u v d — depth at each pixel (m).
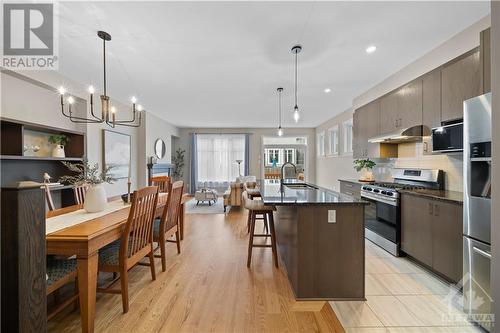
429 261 2.43
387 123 3.47
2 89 2.95
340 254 2.08
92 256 1.60
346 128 5.89
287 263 2.53
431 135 2.57
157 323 1.75
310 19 2.17
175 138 8.56
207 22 2.20
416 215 2.63
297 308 1.95
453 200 2.12
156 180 4.06
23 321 0.80
